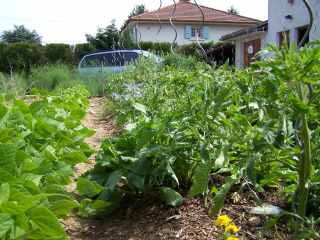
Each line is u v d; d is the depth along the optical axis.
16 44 22.09
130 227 2.56
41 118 3.35
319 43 1.77
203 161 2.30
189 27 31.70
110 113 7.64
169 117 3.00
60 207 2.20
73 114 5.19
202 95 3.05
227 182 1.98
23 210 1.71
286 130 1.79
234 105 2.72
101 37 25.86
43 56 22.44
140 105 3.66
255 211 1.92
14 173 2.06
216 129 2.50
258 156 1.89
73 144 3.86
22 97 7.90
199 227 2.43
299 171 1.87
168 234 2.41
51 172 2.54
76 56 24.47
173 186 2.93
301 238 1.79
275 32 15.80
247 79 2.60
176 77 4.24
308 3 1.94
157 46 21.25
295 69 1.68
